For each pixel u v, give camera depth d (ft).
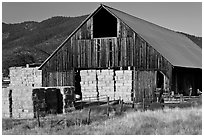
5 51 415.03
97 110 100.68
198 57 173.27
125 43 132.16
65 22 630.74
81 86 138.72
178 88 141.38
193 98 127.85
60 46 140.87
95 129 71.46
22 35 598.34
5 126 83.46
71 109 106.73
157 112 87.61
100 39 135.44
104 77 134.82
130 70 130.41
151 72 129.90
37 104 101.24
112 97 132.87
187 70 150.82
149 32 150.82
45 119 89.20
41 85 157.48
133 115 83.87
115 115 92.79
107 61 134.10
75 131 70.23
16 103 104.42
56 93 105.91
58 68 140.87
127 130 68.64
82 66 137.39
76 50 138.62
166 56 129.80
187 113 84.02
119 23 133.59
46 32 586.04
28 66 166.09
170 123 73.67
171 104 114.52
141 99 129.39
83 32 138.00
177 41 181.68
